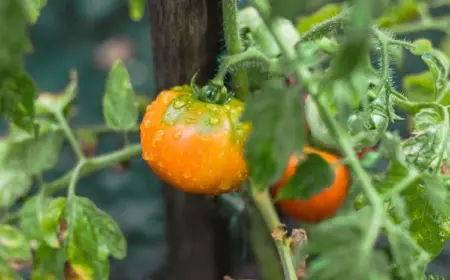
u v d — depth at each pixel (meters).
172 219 0.85
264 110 0.48
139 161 1.61
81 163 0.75
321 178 0.53
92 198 1.64
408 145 0.62
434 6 0.91
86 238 0.69
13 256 0.72
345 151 0.52
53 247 0.71
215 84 0.63
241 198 0.77
